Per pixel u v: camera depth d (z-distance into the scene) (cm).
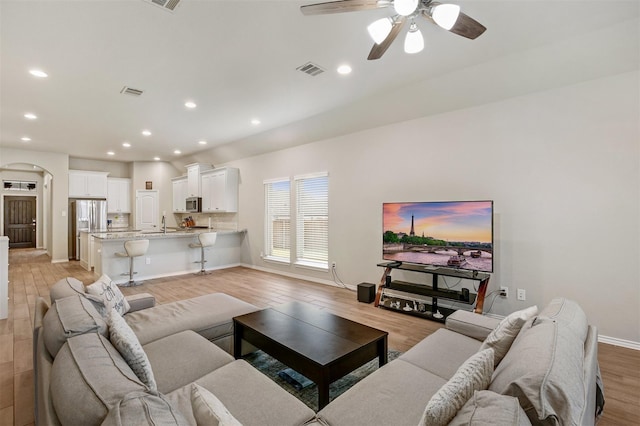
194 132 582
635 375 240
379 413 133
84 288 233
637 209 282
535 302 334
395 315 382
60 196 761
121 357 134
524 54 296
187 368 174
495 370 129
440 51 293
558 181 320
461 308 391
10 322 352
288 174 609
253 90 382
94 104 424
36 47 279
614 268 293
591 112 302
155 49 285
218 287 523
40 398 112
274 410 136
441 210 369
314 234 566
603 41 267
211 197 759
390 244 412
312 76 345
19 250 1007
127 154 793
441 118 402
